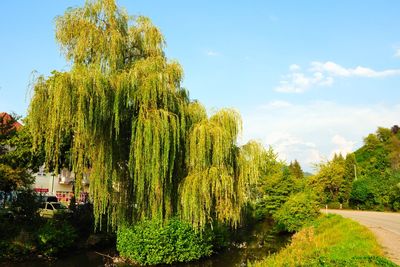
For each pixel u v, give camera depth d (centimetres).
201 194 1731
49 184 4459
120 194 1884
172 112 1805
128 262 1934
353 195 5431
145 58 1972
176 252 1898
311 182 5991
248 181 1911
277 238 2880
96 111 1562
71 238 2114
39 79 1591
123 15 1981
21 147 2422
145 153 1656
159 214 1838
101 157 1727
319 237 2033
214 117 1869
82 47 1812
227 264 1928
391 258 1334
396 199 4744
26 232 2033
